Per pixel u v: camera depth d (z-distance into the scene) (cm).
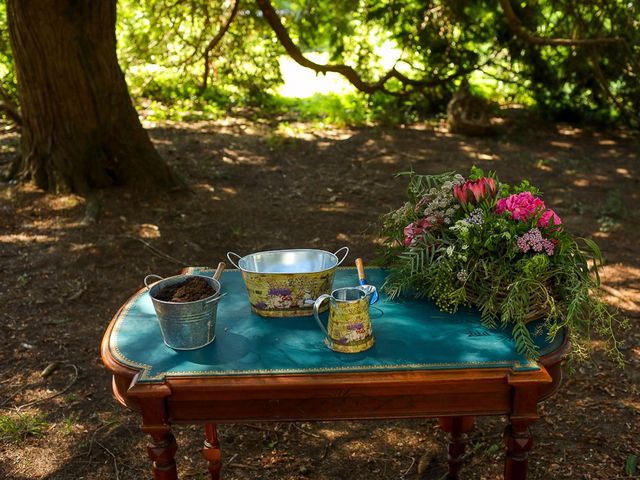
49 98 606
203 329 210
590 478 302
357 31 1062
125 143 636
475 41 1010
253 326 229
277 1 983
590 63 964
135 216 601
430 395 200
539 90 1045
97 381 380
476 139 923
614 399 363
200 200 654
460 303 243
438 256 243
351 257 557
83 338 425
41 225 575
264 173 756
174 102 1026
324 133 916
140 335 223
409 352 208
